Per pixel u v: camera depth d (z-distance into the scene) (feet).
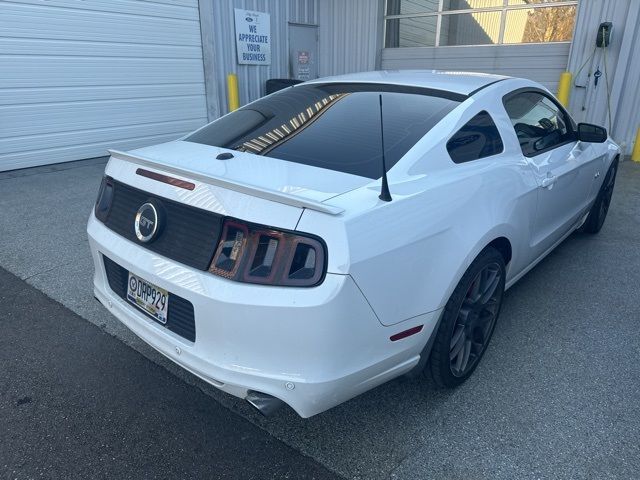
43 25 20.89
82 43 22.30
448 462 6.88
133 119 25.21
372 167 7.01
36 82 21.27
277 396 5.94
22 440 7.16
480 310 8.34
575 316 10.73
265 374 5.92
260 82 31.65
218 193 6.20
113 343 9.55
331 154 7.33
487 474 6.68
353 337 5.98
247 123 8.76
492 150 8.75
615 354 9.38
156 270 6.59
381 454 7.04
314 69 35.40
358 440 7.29
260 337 5.83
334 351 5.85
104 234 7.63
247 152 7.63
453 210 7.16
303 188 6.26
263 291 5.73
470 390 8.36
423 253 6.61
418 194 6.74
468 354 8.25
